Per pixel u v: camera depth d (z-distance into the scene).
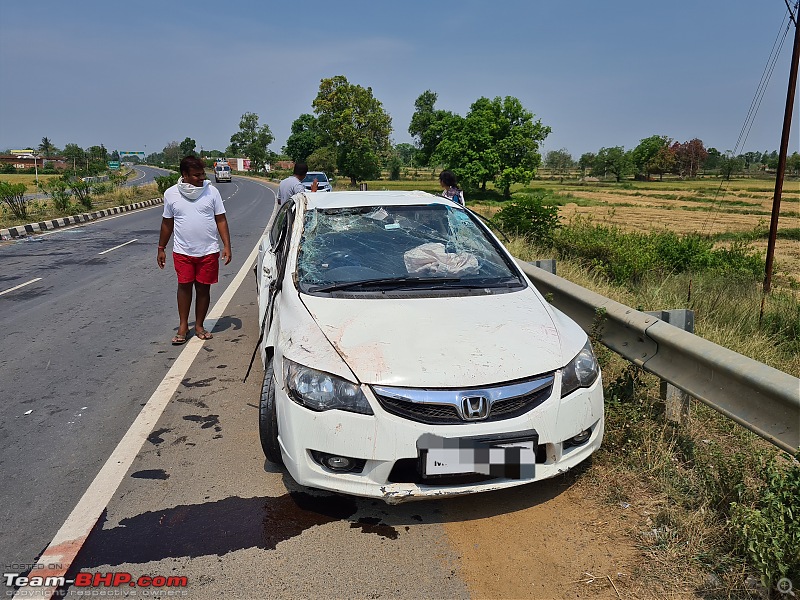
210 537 2.94
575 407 2.98
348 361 2.91
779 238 24.86
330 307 3.42
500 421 2.79
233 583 2.62
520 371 2.89
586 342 3.35
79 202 25.31
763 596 2.40
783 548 2.41
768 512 2.55
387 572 2.67
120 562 2.77
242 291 8.55
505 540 2.88
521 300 3.62
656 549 2.75
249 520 3.08
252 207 27.45
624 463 3.44
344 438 2.79
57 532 3.01
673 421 3.79
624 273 9.20
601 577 2.60
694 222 32.34
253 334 6.43
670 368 3.57
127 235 16.55
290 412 2.96
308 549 2.84
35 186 47.28
